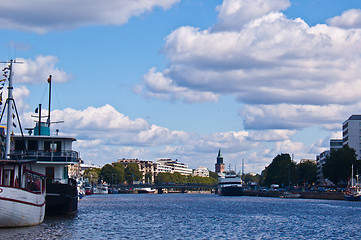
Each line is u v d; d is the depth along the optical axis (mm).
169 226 72125
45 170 74938
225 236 61188
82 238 54844
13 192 53594
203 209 118688
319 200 185000
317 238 60312
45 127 81750
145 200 186125
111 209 114688
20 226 55969
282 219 87562
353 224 78188
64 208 75562
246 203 157125
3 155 67062
